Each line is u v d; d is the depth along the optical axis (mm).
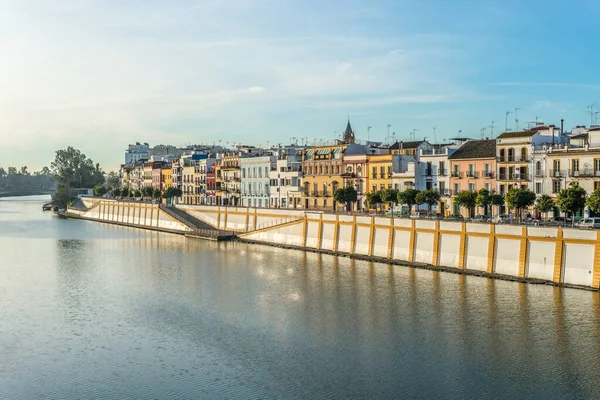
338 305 89375
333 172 185500
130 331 78938
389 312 84938
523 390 59406
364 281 104438
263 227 166625
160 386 61406
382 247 124938
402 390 59688
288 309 88125
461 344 71625
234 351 70875
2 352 71312
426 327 77938
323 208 188125
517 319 79750
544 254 96625
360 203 176375
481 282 99938
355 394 58969
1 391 60781
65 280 112688
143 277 114750
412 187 160750
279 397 58531
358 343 72750
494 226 103375
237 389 60438
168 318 84875
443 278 104125
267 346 72312
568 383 60781
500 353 68562
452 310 84625
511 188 134875
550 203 121750
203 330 78938
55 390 60875
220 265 126875
